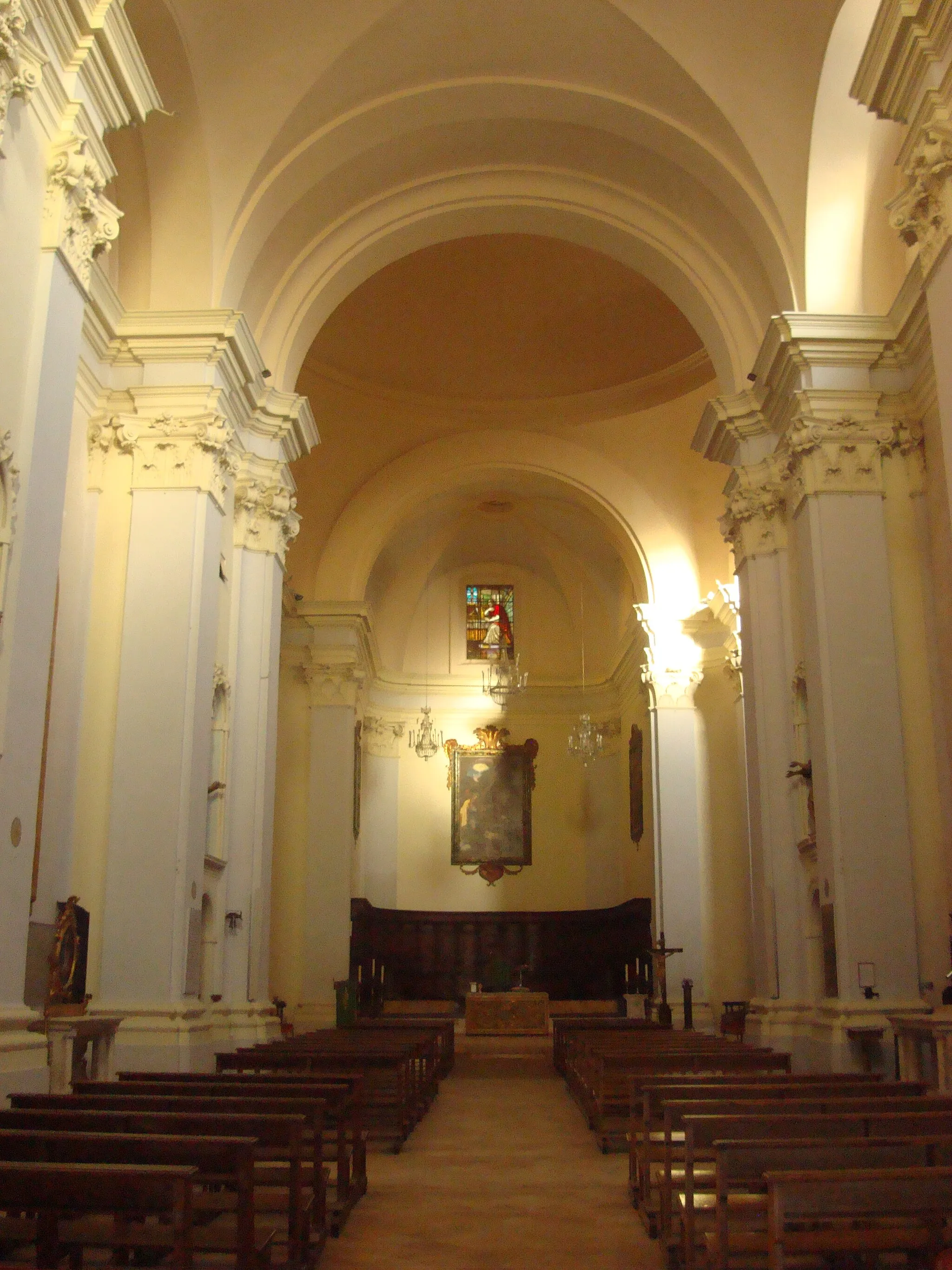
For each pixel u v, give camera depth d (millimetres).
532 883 25234
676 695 19734
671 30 11164
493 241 17734
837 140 11031
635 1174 6492
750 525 12602
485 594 26719
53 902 9695
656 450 20156
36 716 7035
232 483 12250
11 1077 6242
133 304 11391
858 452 11164
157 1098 5277
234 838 11984
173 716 10250
